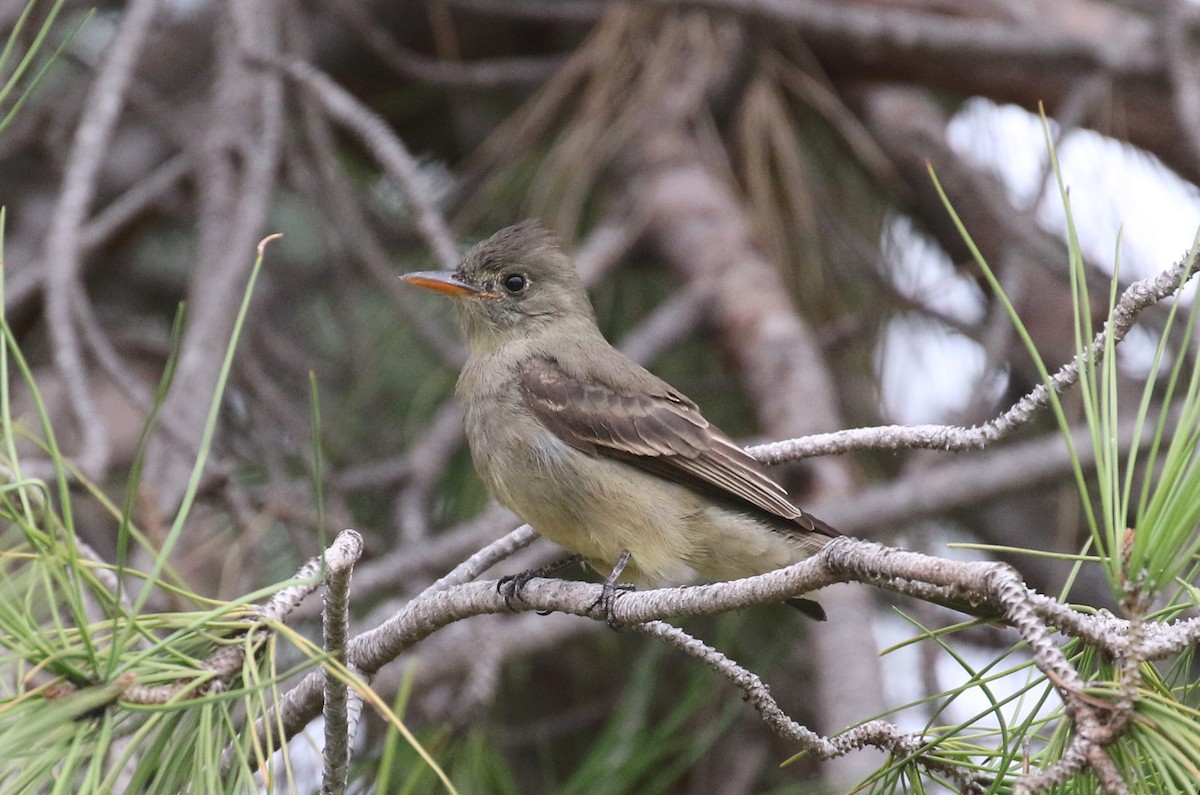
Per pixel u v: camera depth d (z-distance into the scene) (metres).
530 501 8.80
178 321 4.37
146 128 14.35
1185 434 4.21
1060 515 11.72
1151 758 4.02
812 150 12.92
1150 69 12.38
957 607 4.96
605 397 8.75
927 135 13.02
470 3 13.39
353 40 14.45
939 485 10.73
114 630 4.38
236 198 11.16
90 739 4.36
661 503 8.56
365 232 11.18
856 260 12.37
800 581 4.95
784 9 12.11
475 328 9.73
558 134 12.95
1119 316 5.07
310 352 13.07
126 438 13.55
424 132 14.80
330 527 9.84
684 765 9.64
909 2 13.63
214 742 4.48
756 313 11.50
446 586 6.92
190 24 15.02
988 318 12.37
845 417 11.98
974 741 5.67
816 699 10.38
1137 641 4.10
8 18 12.15
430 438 10.73
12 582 5.04
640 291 12.66
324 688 4.90
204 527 10.30
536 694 10.89
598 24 12.84
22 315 13.13
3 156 13.33
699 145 12.76
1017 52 12.54
